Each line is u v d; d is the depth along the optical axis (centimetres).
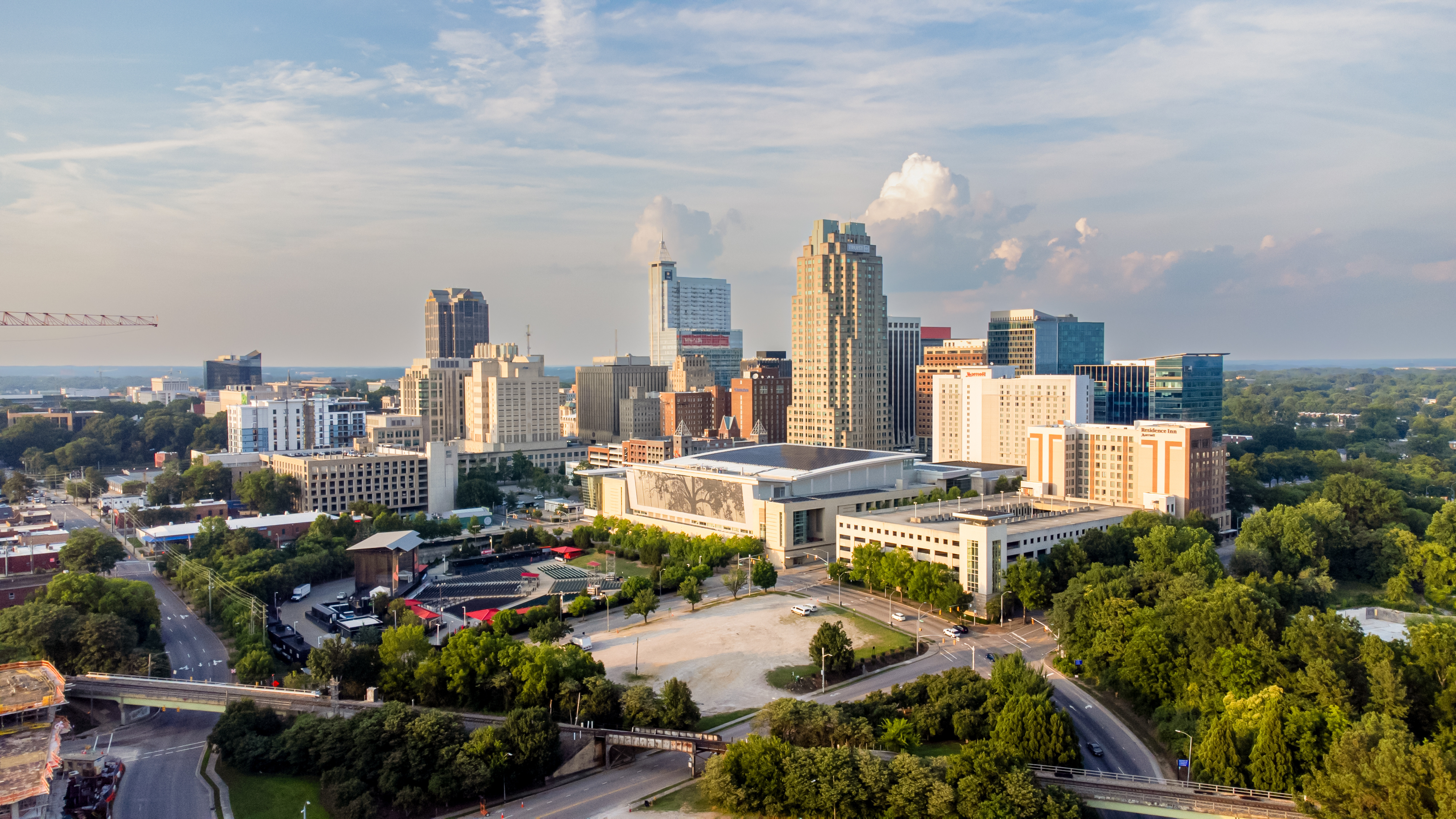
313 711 19250
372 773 16838
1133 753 17588
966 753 15162
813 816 15212
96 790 16575
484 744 16900
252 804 16488
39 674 19375
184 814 16100
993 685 18388
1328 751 14675
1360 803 13338
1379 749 13650
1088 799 14712
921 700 18925
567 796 16738
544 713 17775
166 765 18062
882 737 17088
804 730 17038
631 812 15962
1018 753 15750
